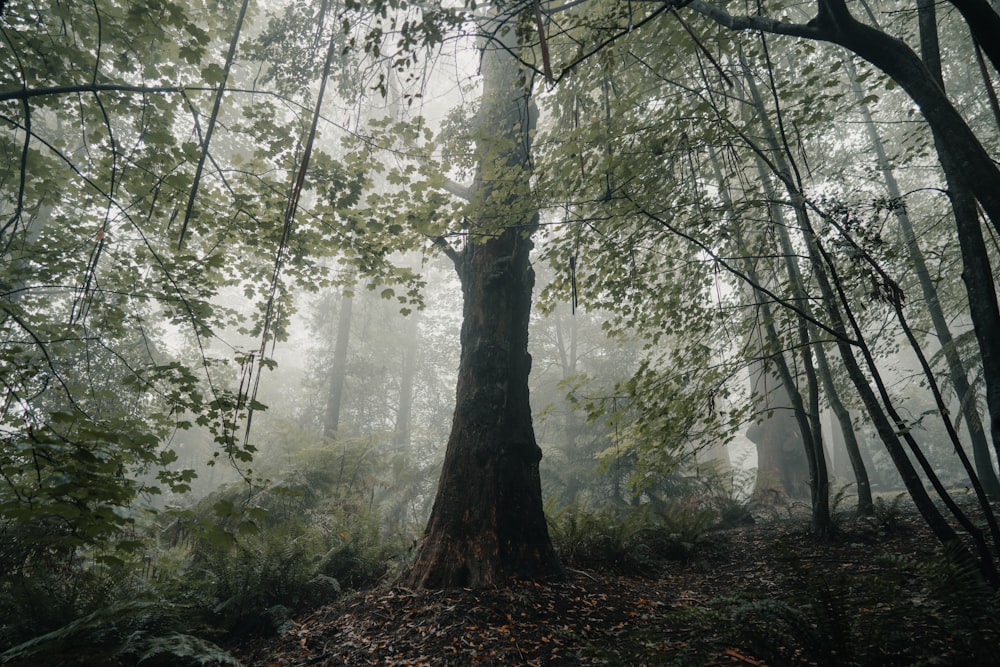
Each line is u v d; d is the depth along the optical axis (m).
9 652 3.92
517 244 8.00
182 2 6.14
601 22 4.67
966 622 3.38
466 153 6.78
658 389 6.67
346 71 5.82
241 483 10.86
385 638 5.31
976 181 3.78
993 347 3.81
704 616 3.84
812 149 11.20
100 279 6.60
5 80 5.44
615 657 3.74
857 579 3.91
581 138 5.96
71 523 3.30
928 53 4.43
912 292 11.05
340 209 6.39
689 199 7.17
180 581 6.27
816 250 6.10
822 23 4.33
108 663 4.33
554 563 6.98
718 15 4.90
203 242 7.20
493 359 7.62
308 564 7.26
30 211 5.92
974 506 8.77
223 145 10.44
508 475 7.20
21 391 4.10
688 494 13.40
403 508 15.41
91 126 6.06
